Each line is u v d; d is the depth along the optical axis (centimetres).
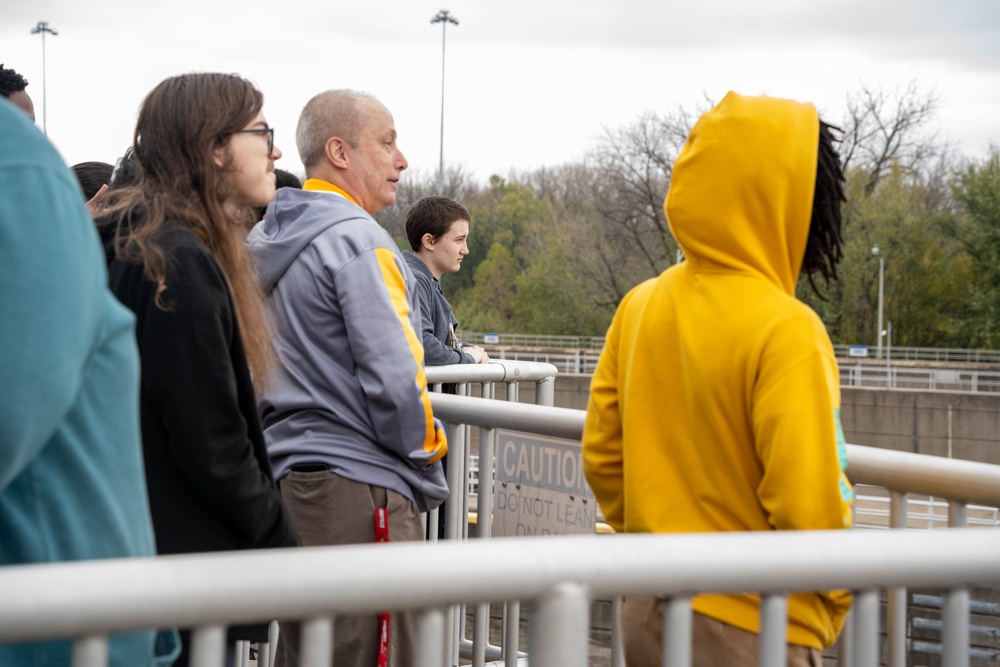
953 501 196
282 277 288
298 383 285
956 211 5219
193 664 109
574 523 263
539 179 7981
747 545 129
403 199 7825
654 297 187
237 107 209
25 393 123
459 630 379
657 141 5012
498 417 289
